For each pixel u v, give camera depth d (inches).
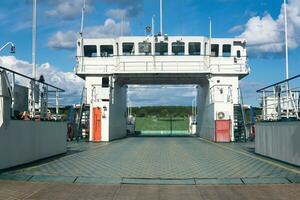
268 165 616.7
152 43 1553.9
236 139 1435.8
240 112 1498.5
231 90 1473.9
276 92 746.8
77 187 436.8
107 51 1577.3
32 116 665.0
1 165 522.9
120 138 1702.8
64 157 748.6
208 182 467.8
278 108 732.0
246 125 1497.3
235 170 560.4
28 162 621.9
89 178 489.7
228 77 1556.3
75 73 1552.7
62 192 410.0
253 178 488.7
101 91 1470.2
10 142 549.6
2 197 382.9
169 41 1558.8
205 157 756.6
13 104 578.9
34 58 1198.3
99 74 1556.3
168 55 1553.9
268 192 410.9
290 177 493.0
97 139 1376.7
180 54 1556.3
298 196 390.6
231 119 1365.7
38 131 670.5
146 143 1259.8
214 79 1558.8
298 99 667.4
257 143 835.4
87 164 629.0
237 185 450.9
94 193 407.2
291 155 613.0
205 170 561.0
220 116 1366.9
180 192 413.7
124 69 1547.7
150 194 404.2
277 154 687.7
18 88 605.3
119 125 1729.8
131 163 646.5
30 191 412.8
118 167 593.0
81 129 1499.8
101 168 580.4
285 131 641.0
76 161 674.2
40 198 382.0
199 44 1553.9
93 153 848.3
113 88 1542.8
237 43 1563.7
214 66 1556.3
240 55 1565.0
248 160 697.0
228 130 1353.3
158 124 2726.4
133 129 2375.7
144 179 484.7
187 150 941.8
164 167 594.2
